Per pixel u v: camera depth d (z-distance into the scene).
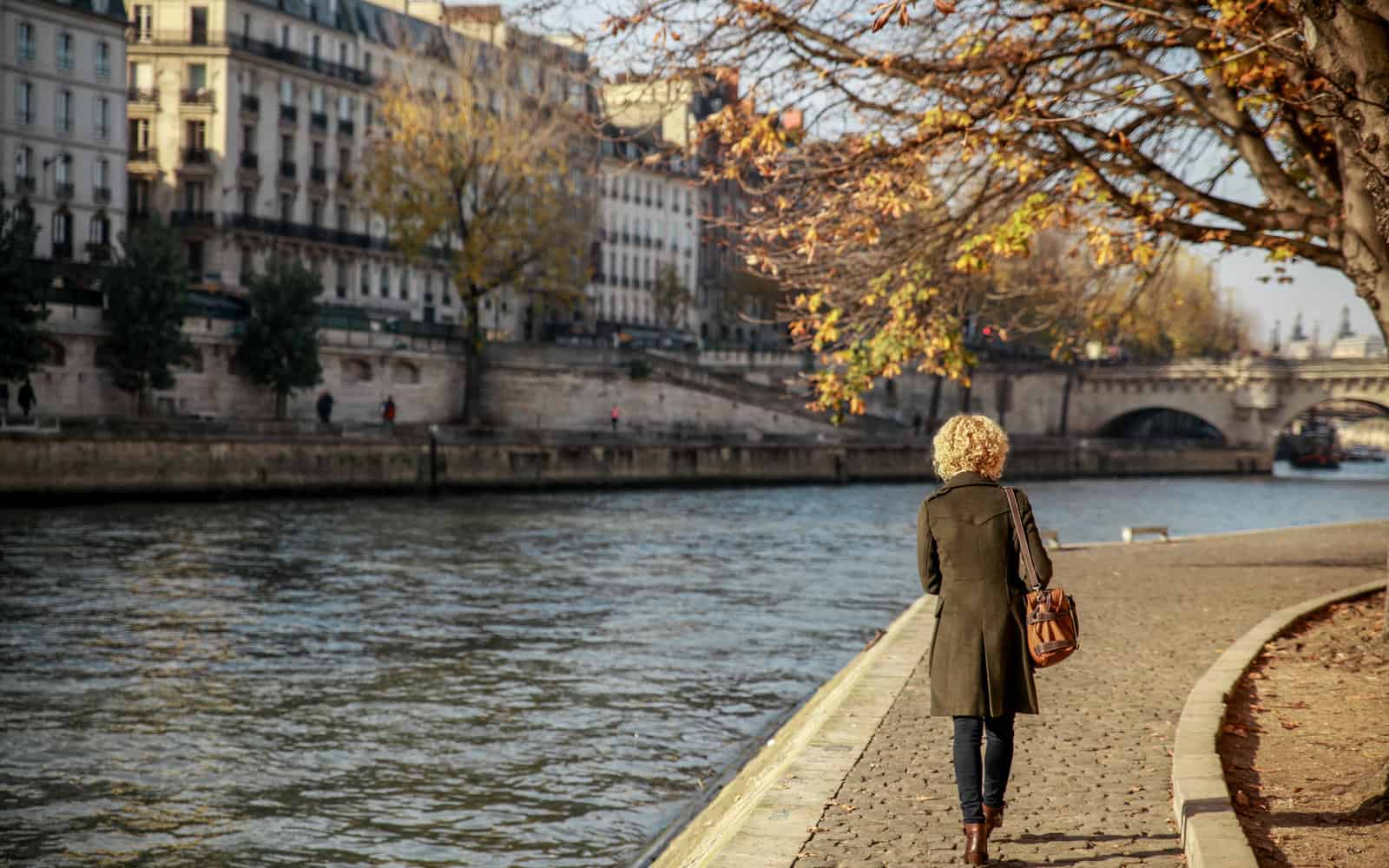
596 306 115.38
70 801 15.23
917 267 16.59
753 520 54.00
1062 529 52.84
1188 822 7.45
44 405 60.66
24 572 32.69
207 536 42.19
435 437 65.00
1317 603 17.03
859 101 15.20
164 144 83.44
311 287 70.25
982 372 109.75
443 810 14.97
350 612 28.09
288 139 88.50
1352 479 104.94
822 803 8.58
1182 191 14.63
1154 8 13.55
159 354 63.16
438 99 71.19
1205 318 117.81
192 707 19.48
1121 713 11.25
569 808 14.98
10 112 72.19
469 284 73.31
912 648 14.49
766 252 15.94
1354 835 7.51
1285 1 12.32
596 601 30.19
